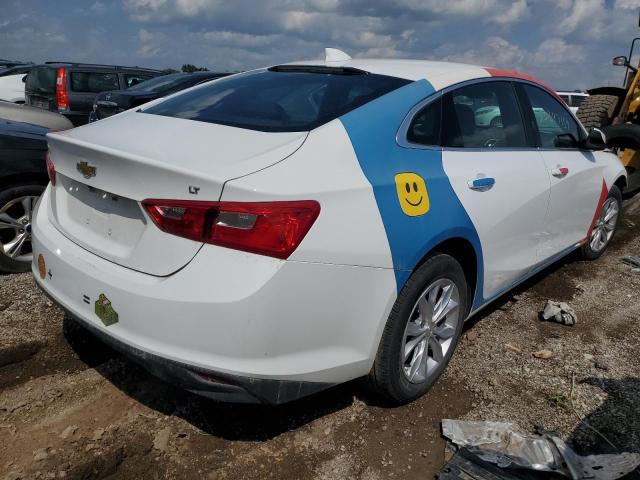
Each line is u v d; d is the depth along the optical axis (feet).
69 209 8.63
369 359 7.98
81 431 8.14
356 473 7.70
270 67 11.03
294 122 8.18
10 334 10.36
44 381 9.25
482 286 10.32
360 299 7.47
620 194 16.60
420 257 8.14
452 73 10.11
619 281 15.15
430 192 8.46
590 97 25.45
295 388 7.23
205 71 29.78
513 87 11.49
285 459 7.88
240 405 8.91
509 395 9.62
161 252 6.98
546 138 12.32
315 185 7.04
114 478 7.44
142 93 26.32
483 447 8.14
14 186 12.71
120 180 7.28
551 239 12.61
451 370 10.27
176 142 7.60
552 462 7.89
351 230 7.22
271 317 6.70
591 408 9.35
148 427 8.31
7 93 41.88
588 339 11.80
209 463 7.73
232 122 8.38
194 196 6.69
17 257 12.98
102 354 10.09
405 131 8.60
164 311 6.82
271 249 6.61
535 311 13.02
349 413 8.89
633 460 7.86
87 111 32.89
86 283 7.63
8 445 7.79
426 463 7.94
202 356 6.79
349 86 9.17
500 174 10.10
